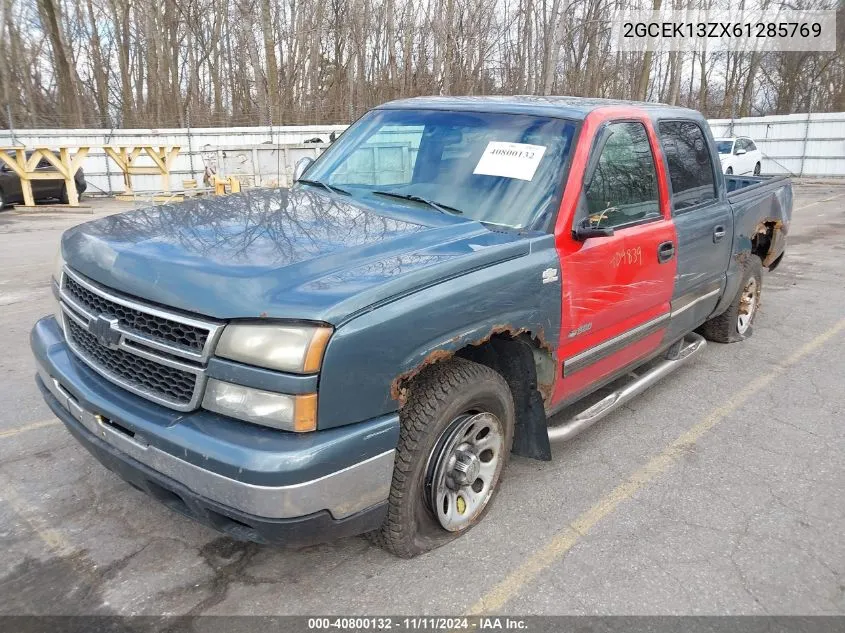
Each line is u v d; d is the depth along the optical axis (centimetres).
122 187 2153
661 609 271
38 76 3147
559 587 281
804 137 2556
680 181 430
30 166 1638
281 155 1900
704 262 460
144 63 3328
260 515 223
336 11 3011
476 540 310
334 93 3050
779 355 585
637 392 429
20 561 284
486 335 281
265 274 241
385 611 263
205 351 231
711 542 317
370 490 246
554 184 328
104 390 261
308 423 226
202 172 2233
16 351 541
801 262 986
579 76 3039
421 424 267
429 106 397
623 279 363
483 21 2873
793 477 381
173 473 235
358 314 233
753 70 3903
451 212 332
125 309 254
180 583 274
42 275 847
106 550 293
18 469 358
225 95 3378
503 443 318
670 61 3434
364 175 380
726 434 433
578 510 340
